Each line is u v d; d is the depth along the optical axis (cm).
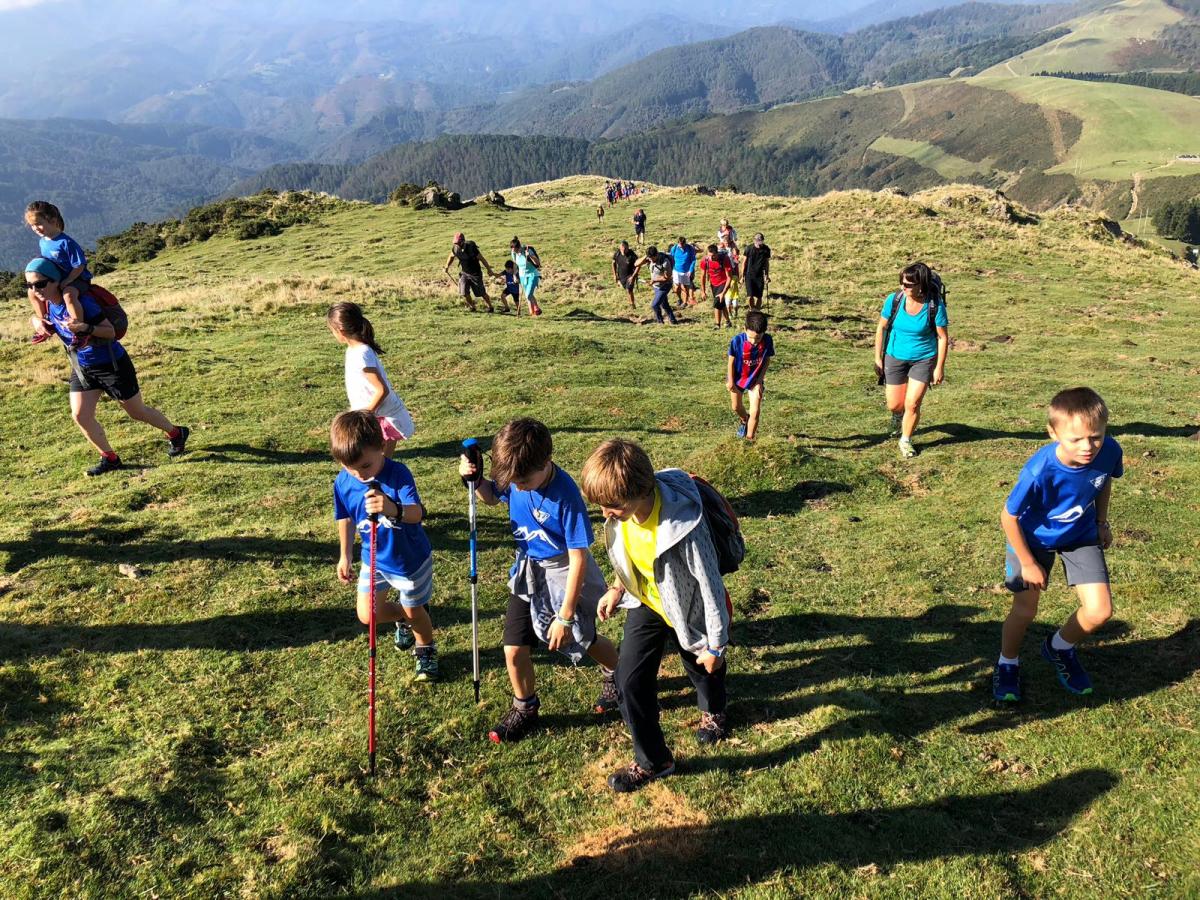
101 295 931
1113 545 730
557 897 381
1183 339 1975
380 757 471
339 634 606
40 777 441
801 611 646
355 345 760
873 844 405
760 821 423
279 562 716
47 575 687
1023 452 1012
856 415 1231
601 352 1617
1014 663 511
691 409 1252
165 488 910
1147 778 436
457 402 1286
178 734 481
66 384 1333
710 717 486
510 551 756
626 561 421
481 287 2198
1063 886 374
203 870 390
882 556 742
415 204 5100
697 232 3659
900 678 548
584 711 525
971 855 394
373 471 479
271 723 504
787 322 2100
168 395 1294
